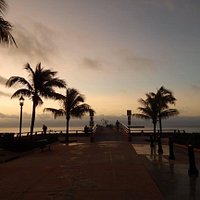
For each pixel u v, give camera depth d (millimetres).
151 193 9375
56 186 10609
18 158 20344
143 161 17094
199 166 14734
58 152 23953
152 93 38781
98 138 40406
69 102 37594
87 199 8789
